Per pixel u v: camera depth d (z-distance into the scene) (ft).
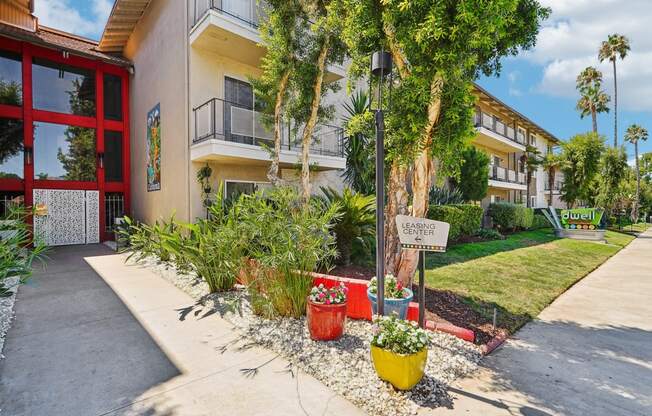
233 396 10.04
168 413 9.21
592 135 75.10
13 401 9.70
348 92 19.67
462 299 18.86
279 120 25.75
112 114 47.32
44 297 20.11
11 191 39.14
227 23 29.09
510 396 10.05
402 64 16.48
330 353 12.42
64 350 13.03
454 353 12.53
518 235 56.85
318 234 16.33
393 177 18.81
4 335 14.44
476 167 55.47
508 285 22.41
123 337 14.34
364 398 9.80
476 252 34.83
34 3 40.19
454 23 12.32
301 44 25.02
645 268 32.17
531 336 14.78
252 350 13.16
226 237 18.70
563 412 9.30
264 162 33.55
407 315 14.57
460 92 14.01
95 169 45.39
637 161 135.33
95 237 44.78
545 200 112.27
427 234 12.60
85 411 9.27
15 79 39.70
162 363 12.07
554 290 22.06
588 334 15.03
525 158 83.46
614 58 100.99
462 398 9.90
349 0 16.34
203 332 14.94
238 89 35.53
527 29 15.16
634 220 132.98
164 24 36.88
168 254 29.32
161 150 37.65
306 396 10.05
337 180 43.37
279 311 16.20
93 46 51.06
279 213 16.75
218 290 20.33
